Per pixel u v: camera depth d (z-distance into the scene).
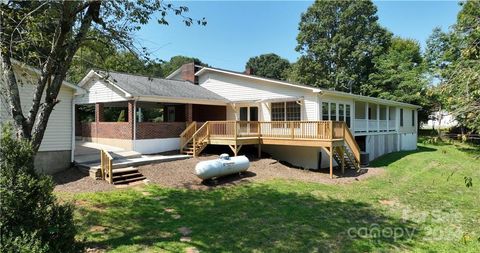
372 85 37.91
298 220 8.50
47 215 4.83
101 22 7.39
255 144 18.94
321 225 8.16
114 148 17.61
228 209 9.34
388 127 26.67
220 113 22.58
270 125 18.06
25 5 7.41
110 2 7.21
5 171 4.55
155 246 6.60
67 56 6.42
